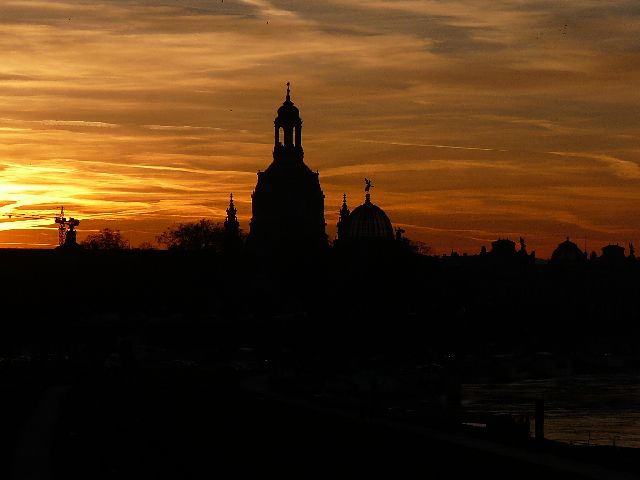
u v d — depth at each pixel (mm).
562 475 145750
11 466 154750
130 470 149125
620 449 173000
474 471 148500
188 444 177125
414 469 149250
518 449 170875
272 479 140625
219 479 140500
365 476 143250
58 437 187750
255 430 197250
